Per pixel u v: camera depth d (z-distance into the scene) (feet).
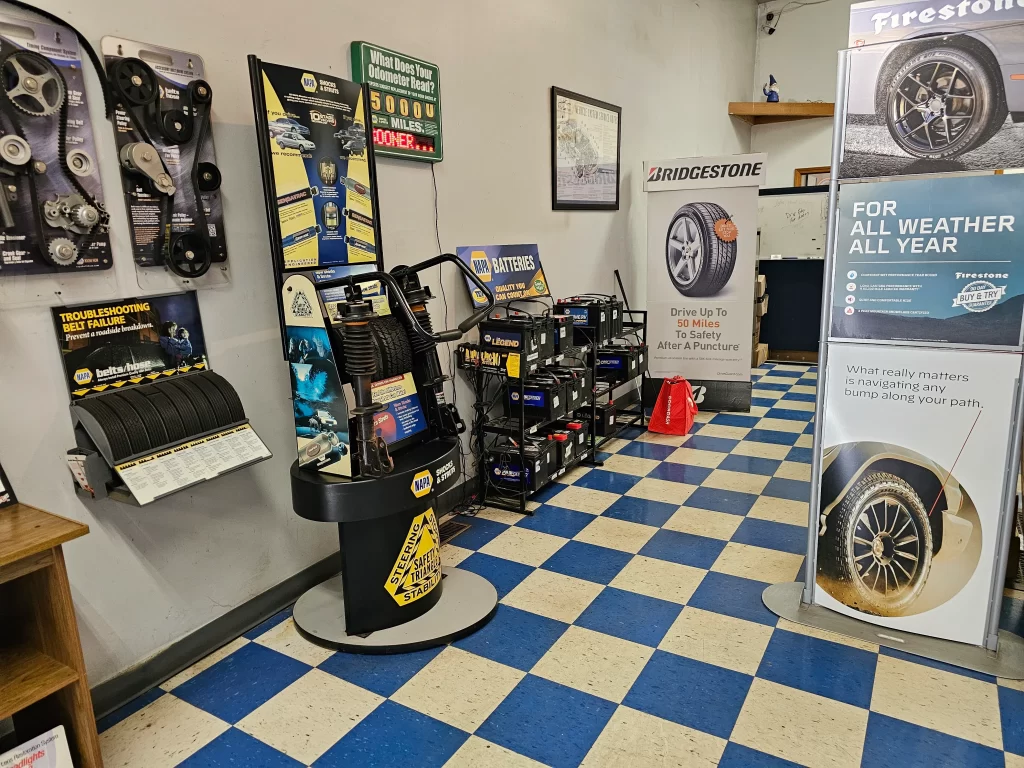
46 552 5.20
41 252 6.13
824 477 8.04
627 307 17.49
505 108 12.82
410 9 10.38
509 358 11.47
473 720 6.68
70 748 5.73
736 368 17.70
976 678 7.09
